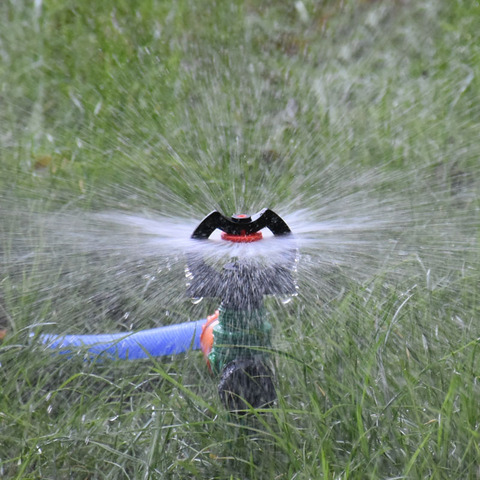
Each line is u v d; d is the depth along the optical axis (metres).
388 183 10.95
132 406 6.90
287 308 8.34
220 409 6.65
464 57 13.80
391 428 6.08
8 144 11.45
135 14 15.42
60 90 13.09
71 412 6.73
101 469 6.21
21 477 5.93
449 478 5.66
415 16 15.60
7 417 6.52
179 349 7.59
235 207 10.70
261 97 13.60
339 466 5.88
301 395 6.84
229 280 6.17
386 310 7.49
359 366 6.82
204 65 14.51
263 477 6.03
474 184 10.76
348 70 14.18
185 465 5.94
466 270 8.52
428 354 6.96
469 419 6.08
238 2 16.22
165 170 11.29
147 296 8.76
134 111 12.77
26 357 7.27
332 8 16.34
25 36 14.20
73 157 11.25
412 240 9.33
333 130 12.30
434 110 12.45
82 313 8.54
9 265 9.13
